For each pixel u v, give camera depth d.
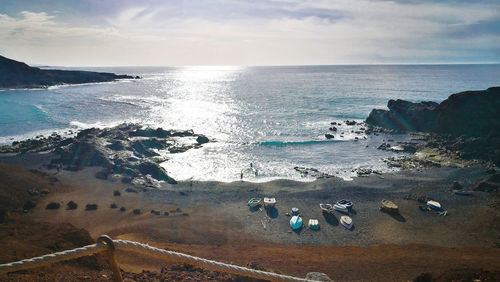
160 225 33.84
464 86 171.50
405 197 40.72
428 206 38.06
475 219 35.09
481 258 26.94
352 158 56.66
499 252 28.39
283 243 31.45
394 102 81.06
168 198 41.25
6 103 111.88
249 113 96.94
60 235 24.31
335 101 118.50
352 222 35.28
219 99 129.25
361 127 78.25
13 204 35.59
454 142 61.31
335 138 69.25
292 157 57.47
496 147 54.66
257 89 169.00
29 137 69.62
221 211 38.00
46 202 37.84
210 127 79.50
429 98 123.44
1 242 20.42
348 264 26.28
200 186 45.25
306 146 63.84
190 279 16.34
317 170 51.00
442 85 178.38
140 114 96.00
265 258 27.16
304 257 27.73
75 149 53.53
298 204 39.66
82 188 42.84
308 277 15.30
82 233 25.33
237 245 30.55
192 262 5.10
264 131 75.31
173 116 93.12
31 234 23.97
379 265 26.03
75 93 148.38
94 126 80.50
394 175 48.41
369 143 65.62
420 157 56.25
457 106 66.44
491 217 35.06
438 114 70.25
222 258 26.62
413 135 70.56
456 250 29.17
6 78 171.00
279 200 40.78
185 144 64.19
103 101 121.12
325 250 29.80
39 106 106.88
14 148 58.53
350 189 43.53
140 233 31.92
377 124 79.25
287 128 78.12
